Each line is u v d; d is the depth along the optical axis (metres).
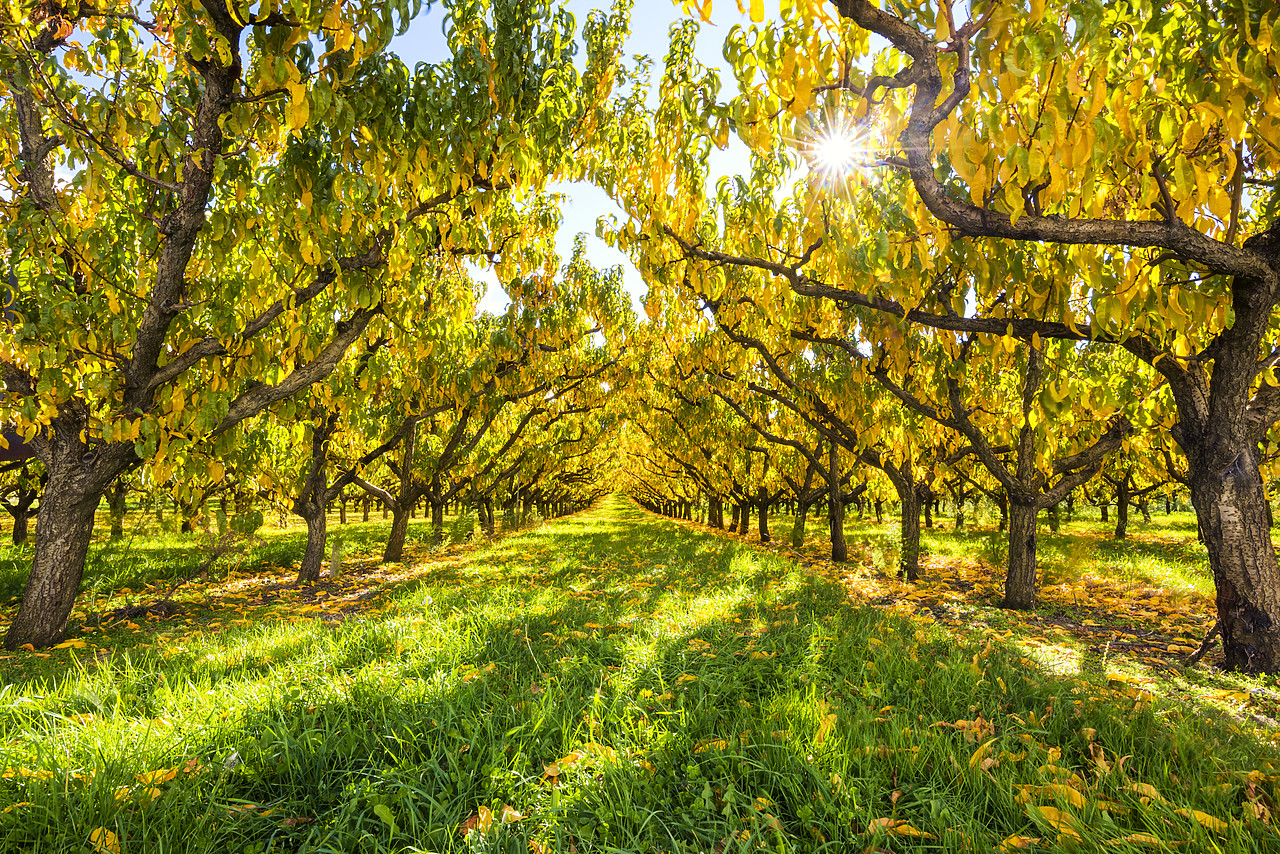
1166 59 3.44
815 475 14.00
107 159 4.54
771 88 3.35
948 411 7.45
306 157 4.52
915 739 2.50
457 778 2.15
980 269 4.32
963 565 10.98
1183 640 5.13
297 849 1.85
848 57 3.16
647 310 8.42
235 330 5.16
